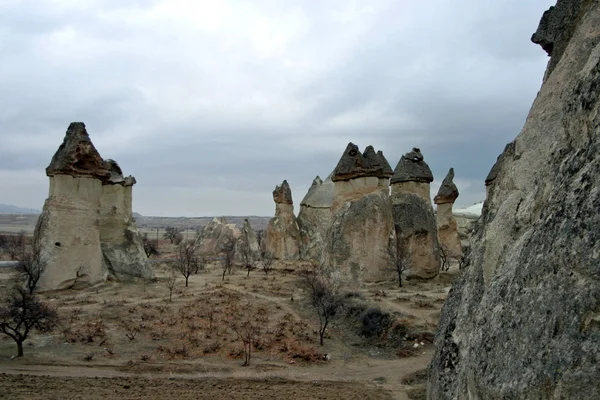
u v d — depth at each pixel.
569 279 4.37
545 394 4.07
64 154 29.52
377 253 31.55
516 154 7.64
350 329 23.09
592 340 3.91
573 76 7.20
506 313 5.12
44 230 28.89
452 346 6.92
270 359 18.64
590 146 4.98
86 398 13.12
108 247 33.78
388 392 15.01
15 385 14.00
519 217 6.31
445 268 37.31
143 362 17.62
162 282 34.84
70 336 20.06
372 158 32.84
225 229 69.88
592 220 4.36
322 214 53.06
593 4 7.75
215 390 14.48
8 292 27.06
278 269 42.81
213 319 23.80
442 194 41.44
